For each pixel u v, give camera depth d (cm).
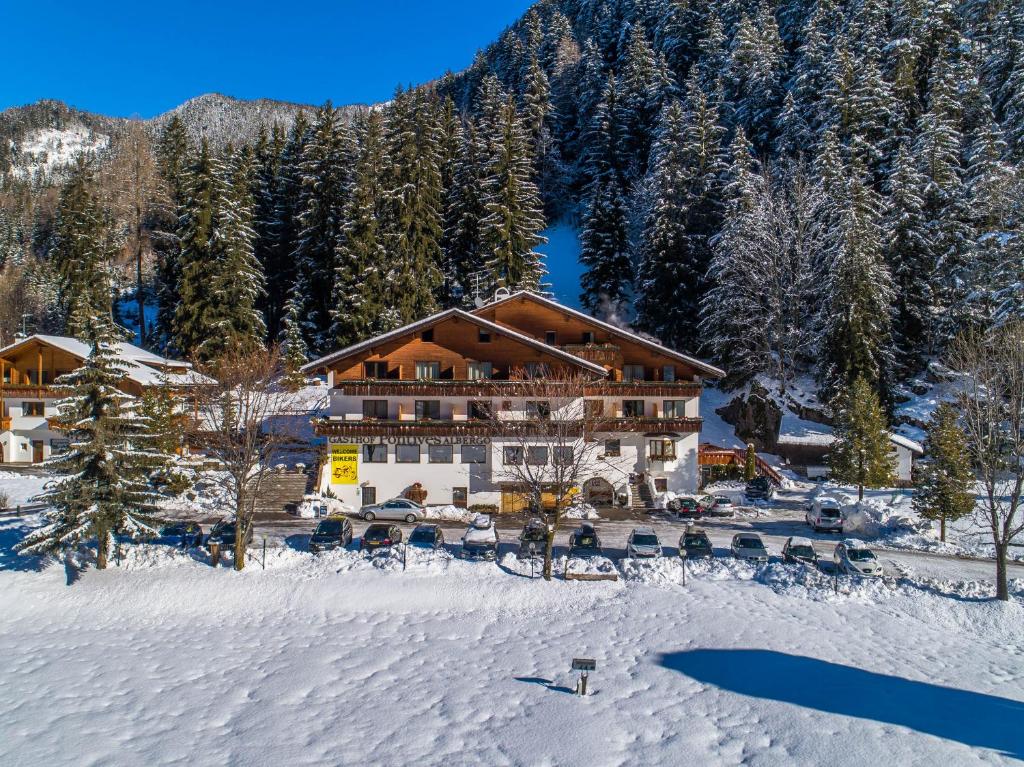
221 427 3528
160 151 9181
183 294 6106
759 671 1989
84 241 6900
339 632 2312
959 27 7731
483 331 4541
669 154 6600
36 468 5041
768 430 5566
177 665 2067
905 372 5822
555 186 9525
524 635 2289
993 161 5662
